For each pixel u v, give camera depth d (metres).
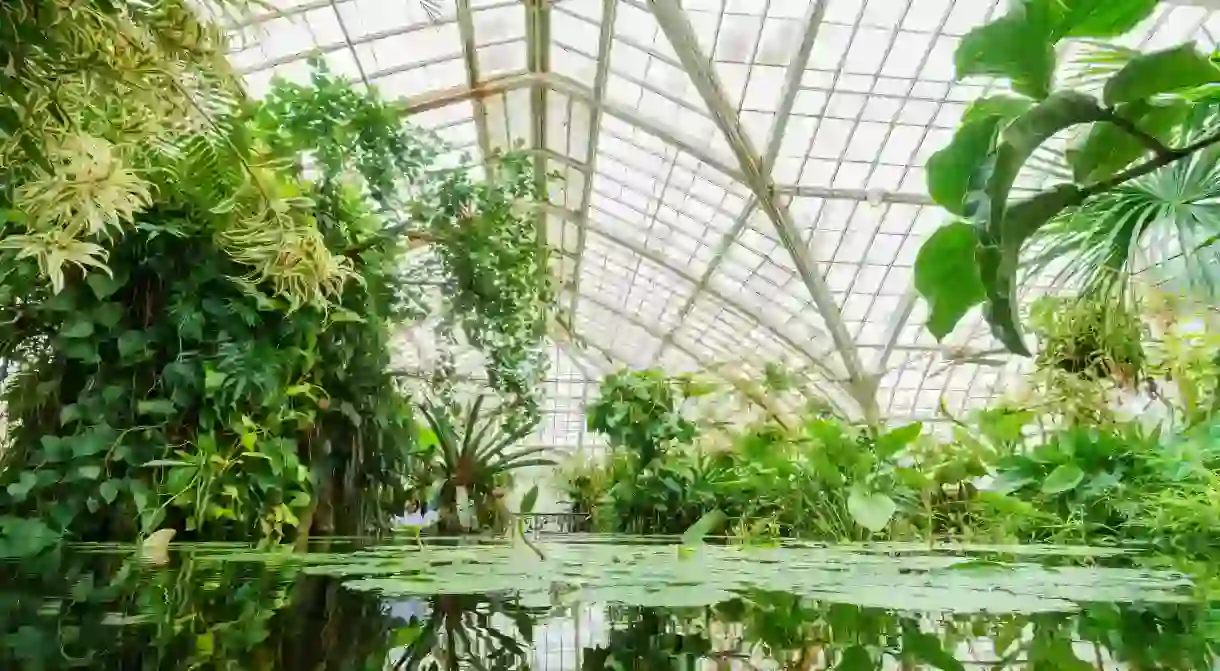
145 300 2.43
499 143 9.68
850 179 8.35
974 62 1.41
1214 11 6.03
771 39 7.15
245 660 1.13
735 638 1.23
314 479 2.98
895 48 7.09
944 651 1.11
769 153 7.94
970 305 1.53
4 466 2.29
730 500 4.49
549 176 5.87
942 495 4.14
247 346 2.48
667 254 11.44
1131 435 3.51
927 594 1.57
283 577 1.78
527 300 5.12
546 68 8.39
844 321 10.39
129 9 1.37
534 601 1.53
